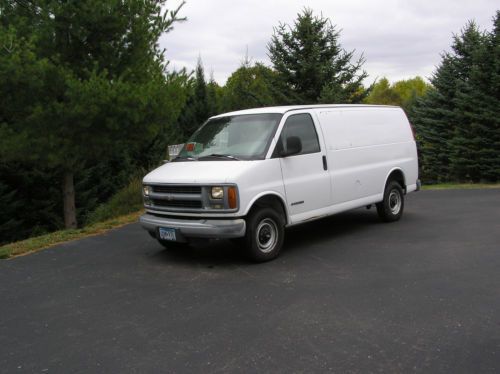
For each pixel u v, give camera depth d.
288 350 3.86
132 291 5.51
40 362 3.83
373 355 3.72
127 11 10.71
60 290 5.65
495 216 9.46
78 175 16.61
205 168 6.44
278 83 22.62
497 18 21.75
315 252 7.00
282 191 6.63
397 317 4.44
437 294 5.02
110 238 8.50
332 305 4.80
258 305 4.88
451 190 15.08
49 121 9.86
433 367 3.50
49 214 15.91
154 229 6.62
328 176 7.40
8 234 14.83
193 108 27.88
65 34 10.44
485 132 21.86
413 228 8.53
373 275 5.76
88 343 4.15
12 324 4.66
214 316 4.64
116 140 10.70
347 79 22.34
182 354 3.87
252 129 6.93
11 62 9.03
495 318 4.35
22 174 15.27
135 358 3.83
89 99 9.52
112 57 10.84
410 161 9.52
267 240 6.56
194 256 7.02
